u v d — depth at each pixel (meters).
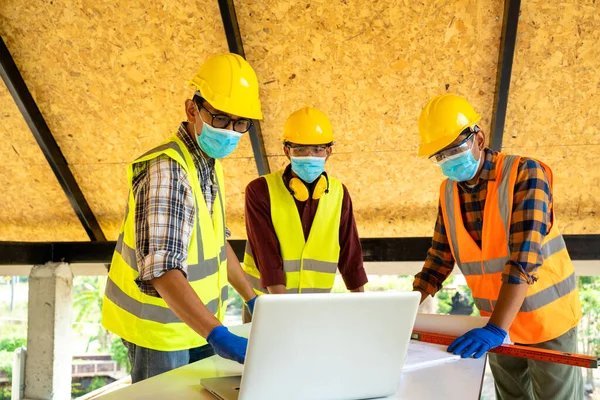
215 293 1.98
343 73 3.72
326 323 1.21
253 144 3.98
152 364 1.88
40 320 4.93
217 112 1.87
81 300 13.92
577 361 1.60
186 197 1.77
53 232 4.98
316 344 1.22
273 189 2.75
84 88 4.00
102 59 3.86
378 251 4.23
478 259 2.29
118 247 1.96
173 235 1.70
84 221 4.69
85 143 4.30
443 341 1.84
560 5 3.30
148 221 1.70
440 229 2.47
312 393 1.25
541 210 2.07
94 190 4.60
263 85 3.83
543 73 3.55
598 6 3.27
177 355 1.91
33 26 3.76
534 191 2.10
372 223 4.44
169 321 1.88
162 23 3.66
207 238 1.92
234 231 4.63
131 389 1.34
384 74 3.69
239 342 1.48
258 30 3.62
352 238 2.80
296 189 2.70
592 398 8.05
